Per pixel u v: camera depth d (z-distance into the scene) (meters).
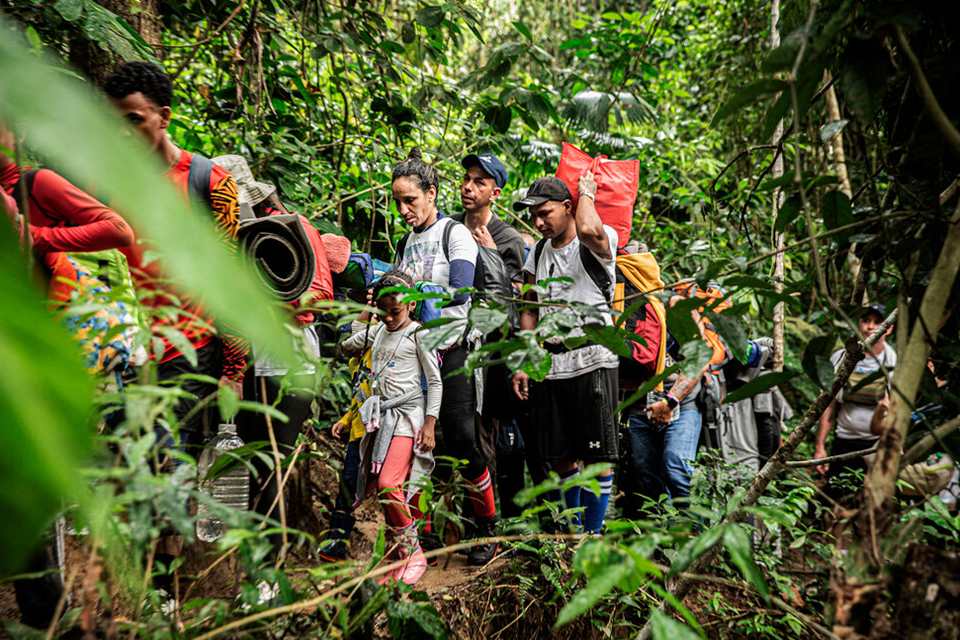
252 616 1.35
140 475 1.17
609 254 3.22
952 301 1.57
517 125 6.61
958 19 1.18
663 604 1.98
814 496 3.55
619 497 4.28
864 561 1.22
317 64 4.62
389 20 5.68
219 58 4.40
